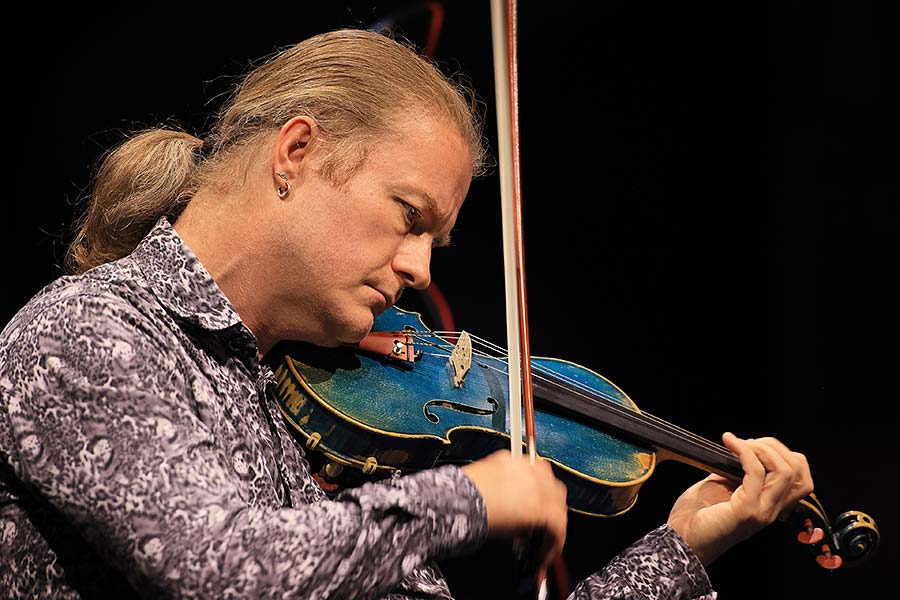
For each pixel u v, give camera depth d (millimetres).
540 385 4438
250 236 3334
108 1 6059
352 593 2658
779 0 7277
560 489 3021
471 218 7066
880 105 7172
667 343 7262
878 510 7016
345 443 3820
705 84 7340
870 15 7180
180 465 2717
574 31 7289
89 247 3758
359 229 3330
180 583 2590
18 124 5961
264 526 2643
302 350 3904
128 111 6086
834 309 7203
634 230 7316
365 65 3422
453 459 4152
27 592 2928
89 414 2742
